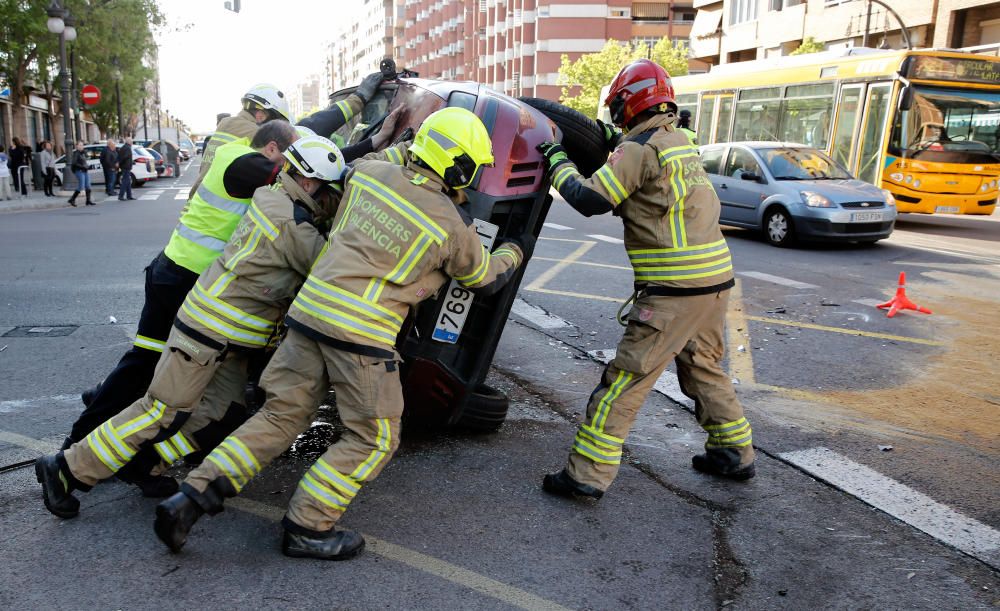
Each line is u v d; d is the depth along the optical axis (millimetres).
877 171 15438
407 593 2975
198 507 3008
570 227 14953
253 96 4129
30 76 29641
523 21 67312
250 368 4230
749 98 18891
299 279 3352
